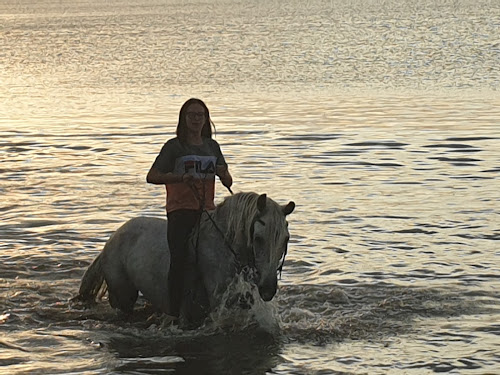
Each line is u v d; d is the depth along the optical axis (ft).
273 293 24.71
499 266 35.06
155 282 27.94
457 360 25.25
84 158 64.44
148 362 25.35
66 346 26.71
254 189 51.78
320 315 29.32
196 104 27.22
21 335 27.63
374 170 57.72
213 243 26.89
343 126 78.69
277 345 26.61
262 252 24.90
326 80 125.59
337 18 303.68
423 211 45.42
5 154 66.59
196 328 27.63
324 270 34.63
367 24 263.29
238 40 214.07
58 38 236.84
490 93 104.78
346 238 39.93
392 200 48.32
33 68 156.87
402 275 33.91
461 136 71.61
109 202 48.65
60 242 39.60
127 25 296.10
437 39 199.21
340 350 26.23
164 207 47.21
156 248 28.17
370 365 24.98
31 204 48.37
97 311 30.14
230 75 136.15
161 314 29.40
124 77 136.46
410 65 145.28
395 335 27.48
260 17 328.29
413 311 29.68
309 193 50.52
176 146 27.27
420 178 54.70
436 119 82.17
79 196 50.52
